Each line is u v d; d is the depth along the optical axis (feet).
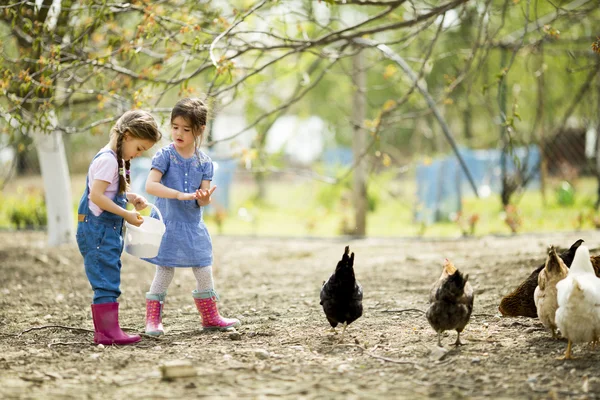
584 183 66.54
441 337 16.69
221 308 22.04
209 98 24.12
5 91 23.40
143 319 20.35
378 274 27.37
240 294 24.98
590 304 13.88
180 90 23.93
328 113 109.40
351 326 18.33
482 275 25.18
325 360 14.75
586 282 14.02
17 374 13.80
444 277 15.81
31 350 16.05
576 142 59.41
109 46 24.94
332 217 63.52
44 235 43.11
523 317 18.62
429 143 70.79
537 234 37.29
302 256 35.63
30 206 48.52
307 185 79.82
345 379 13.33
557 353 14.94
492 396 12.31
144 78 25.11
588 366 13.94
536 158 62.34
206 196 17.28
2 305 22.89
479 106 68.80
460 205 51.16
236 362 14.58
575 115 59.82
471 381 13.15
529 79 55.77
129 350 15.98
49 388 12.87
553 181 60.29
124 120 16.35
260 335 17.51
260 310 21.40
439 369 13.96
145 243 16.52
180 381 13.20
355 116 43.68
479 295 22.18
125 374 13.76
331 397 12.23
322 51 27.53
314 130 115.75
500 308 17.85
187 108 17.43
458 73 33.73
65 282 27.43
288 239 42.83
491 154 64.69
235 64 23.13
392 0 25.59
